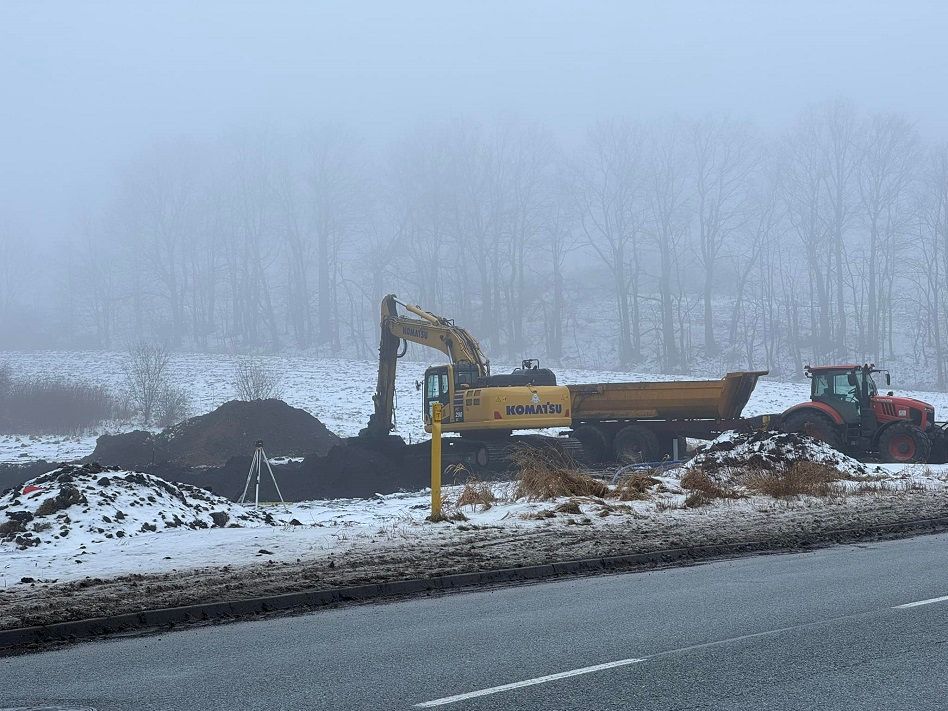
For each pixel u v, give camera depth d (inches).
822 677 228.1
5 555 454.0
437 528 518.9
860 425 1098.1
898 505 630.5
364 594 356.5
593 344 3629.4
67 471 587.2
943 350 3250.5
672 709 204.4
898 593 336.8
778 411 1937.7
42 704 221.6
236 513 611.2
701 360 3383.4
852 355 3366.1
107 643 289.3
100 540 492.7
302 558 424.5
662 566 422.3
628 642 269.3
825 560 424.8
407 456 1176.8
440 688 224.8
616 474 843.4
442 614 320.2
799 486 701.9
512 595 354.6
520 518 554.6
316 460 1139.9
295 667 250.8
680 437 1197.1
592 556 428.1
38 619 309.3
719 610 313.3
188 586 363.3
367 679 235.8
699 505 619.5
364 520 591.2
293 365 2930.6
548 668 241.0
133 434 1422.2
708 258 3494.1
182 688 232.5
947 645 259.4
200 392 2298.2
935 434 1077.1
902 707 204.2
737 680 226.4
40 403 1829.5
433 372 1187.9
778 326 3494.1
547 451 1091.9
